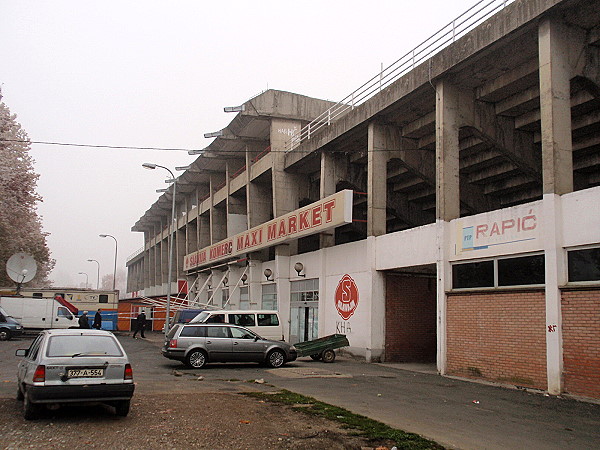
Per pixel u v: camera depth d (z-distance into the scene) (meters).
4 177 34.09
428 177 22.84
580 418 10.16
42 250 43.88
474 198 23.62
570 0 13.27
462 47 16.62
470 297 16.11
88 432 7.98
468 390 13.55
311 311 26.69
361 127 22.97
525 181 21.77
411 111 20.84
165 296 55.75
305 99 33.28
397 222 32.59
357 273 22.45
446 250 17.19
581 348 12.31
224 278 37.12
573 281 12.84
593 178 20.64
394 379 15.61
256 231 30.80
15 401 10.42
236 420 8.96
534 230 13.88
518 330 14.27
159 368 17.59
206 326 18.11
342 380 15.11
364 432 8.25
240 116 32.34
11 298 35.41
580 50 14.28
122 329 42.25
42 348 9.01
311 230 23.89
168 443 7.44
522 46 15.52
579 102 16.34
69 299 40.91
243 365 18.92
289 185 31.05
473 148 21.12
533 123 18.38
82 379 8.67
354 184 26.72
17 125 36.56
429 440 7.94
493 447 7.84
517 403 11.70
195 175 45.75
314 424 8.77
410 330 21.59
